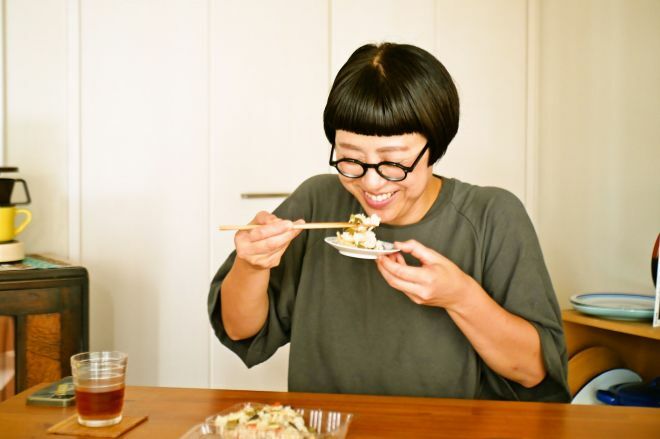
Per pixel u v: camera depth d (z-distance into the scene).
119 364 1.05
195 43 2.80
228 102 2.87
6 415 1.08
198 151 2.83
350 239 1.27
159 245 2.78
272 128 2.95
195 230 2.84
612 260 2.62
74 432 1.00
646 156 2.42
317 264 1.48
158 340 2.79
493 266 1.37
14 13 2.49
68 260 2.62
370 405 1.12
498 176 3.30
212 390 1.21
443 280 1.15
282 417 0.98
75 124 2.60
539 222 3.27
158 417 1.07
